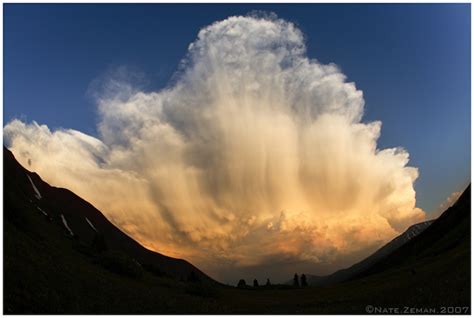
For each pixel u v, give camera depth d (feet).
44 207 515.50
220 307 170.71
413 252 567.18
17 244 138.31
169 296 173.47
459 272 151.94
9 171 532.73
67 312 105.09
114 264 213.66
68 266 154.61
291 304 209.46
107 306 122.62
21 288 104.01
